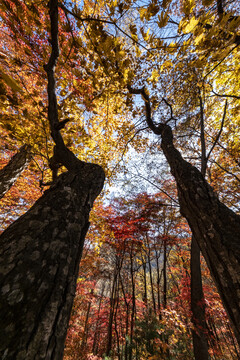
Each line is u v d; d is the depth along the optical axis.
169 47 1.21
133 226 4.82
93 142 4.16
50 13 1.15
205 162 3.61
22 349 0.40
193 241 3.27
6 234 0.68
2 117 1.61
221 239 0.96
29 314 0.46
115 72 1.49
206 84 3.38
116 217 5.18
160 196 7.70
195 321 2.66
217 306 3.70
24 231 0.69
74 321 6.21
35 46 1.37
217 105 4.92
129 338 4.48
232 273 0.82
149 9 1.02
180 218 7.41
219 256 0.92
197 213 1.20
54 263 0.62
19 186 5.09
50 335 0.46
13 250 0.60
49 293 0.54
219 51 1.23
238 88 3.96
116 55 1.29
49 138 2.07
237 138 5.45
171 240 6.97
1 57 1.35
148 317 4.61
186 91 3.55
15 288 0.49
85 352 5.40
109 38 1.18
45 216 0.79
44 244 0.66
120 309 6.64
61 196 0.97
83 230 0.88
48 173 4.04
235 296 0.78
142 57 2.12
